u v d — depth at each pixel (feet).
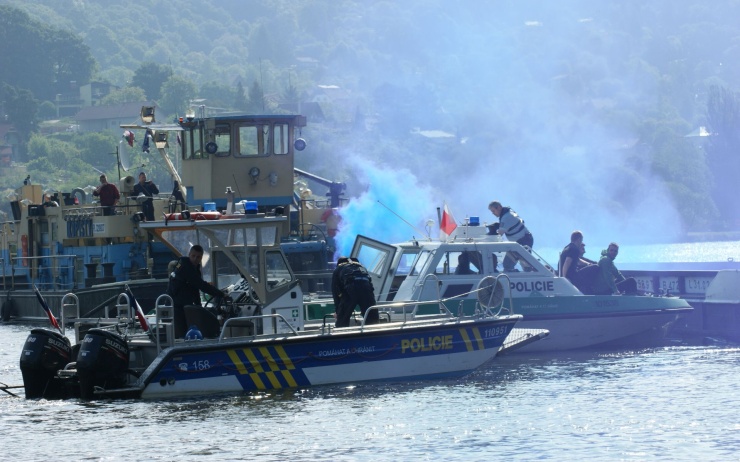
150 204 341.21
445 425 156.87
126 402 171.12
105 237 345.51
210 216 182.19
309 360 179.32
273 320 180.96
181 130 352.08
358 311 204.13
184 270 177.58
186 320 177.58
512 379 192.85
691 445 144.97
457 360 191.62
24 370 180.34
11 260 392.47
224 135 344.69
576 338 227.20
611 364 209.87
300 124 349.82
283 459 140.05
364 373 183.42
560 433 152.05
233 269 186.19
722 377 193.67
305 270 316.81
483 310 205.46
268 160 346.74
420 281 217.56
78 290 300.40
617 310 228.22
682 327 250.98
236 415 162.91
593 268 238.27
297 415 162.91
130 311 192.85
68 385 179.63
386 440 148.77
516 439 148.87
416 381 188.14
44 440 150.82
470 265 221.25
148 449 145.28
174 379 171.83
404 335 186.50
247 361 175.22
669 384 187.32
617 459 139.03
